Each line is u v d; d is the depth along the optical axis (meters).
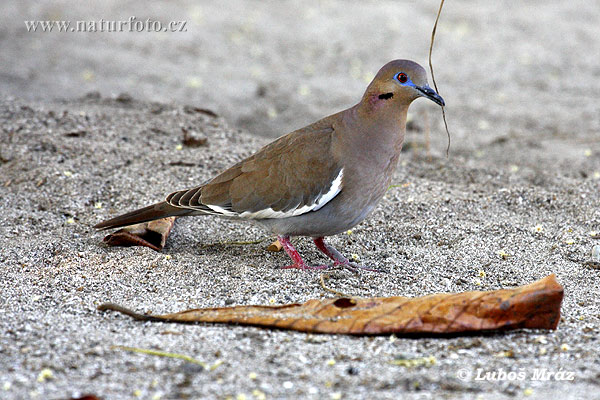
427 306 8.03
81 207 11.86
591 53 23.44
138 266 9.84
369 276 9.73
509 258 10.41
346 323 7.97
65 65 20.69
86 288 9.20
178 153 13.62
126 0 26.47
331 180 9.71
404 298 8.21
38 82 19.09
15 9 25.09
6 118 14.22
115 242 10.57
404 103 9.68
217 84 19.98
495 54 23.12
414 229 11.25
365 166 9.70
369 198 9.91
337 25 25.25
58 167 12.77
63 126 14.17
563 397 6.70
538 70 21.92
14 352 7.36
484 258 10.39
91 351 7.43
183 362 7.26
